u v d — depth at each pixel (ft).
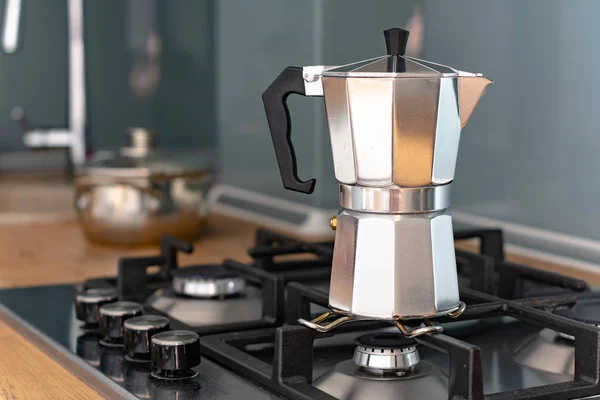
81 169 4.72
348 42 5.07
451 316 2.38
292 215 5.29
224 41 6.02
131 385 2.33
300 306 2.81
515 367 2.52
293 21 5.24
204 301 3.13
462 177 4.68
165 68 9.34
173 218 4.68
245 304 3.12
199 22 9.23
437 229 2.25
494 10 4.37
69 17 6.70
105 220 4.64
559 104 4.02
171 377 2.39
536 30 4.12
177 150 9.39
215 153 9.15
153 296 3.25
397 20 5.04
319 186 5.08
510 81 4.30
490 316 2.59
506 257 4.20
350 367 2.36
